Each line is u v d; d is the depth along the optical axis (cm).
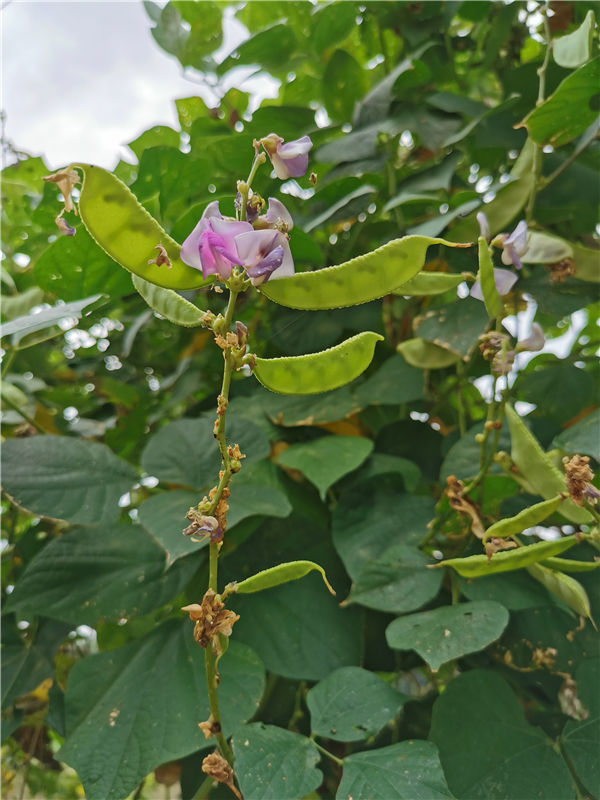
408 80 44
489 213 40
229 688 32
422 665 38
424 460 43
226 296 47
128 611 35
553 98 35
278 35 49
